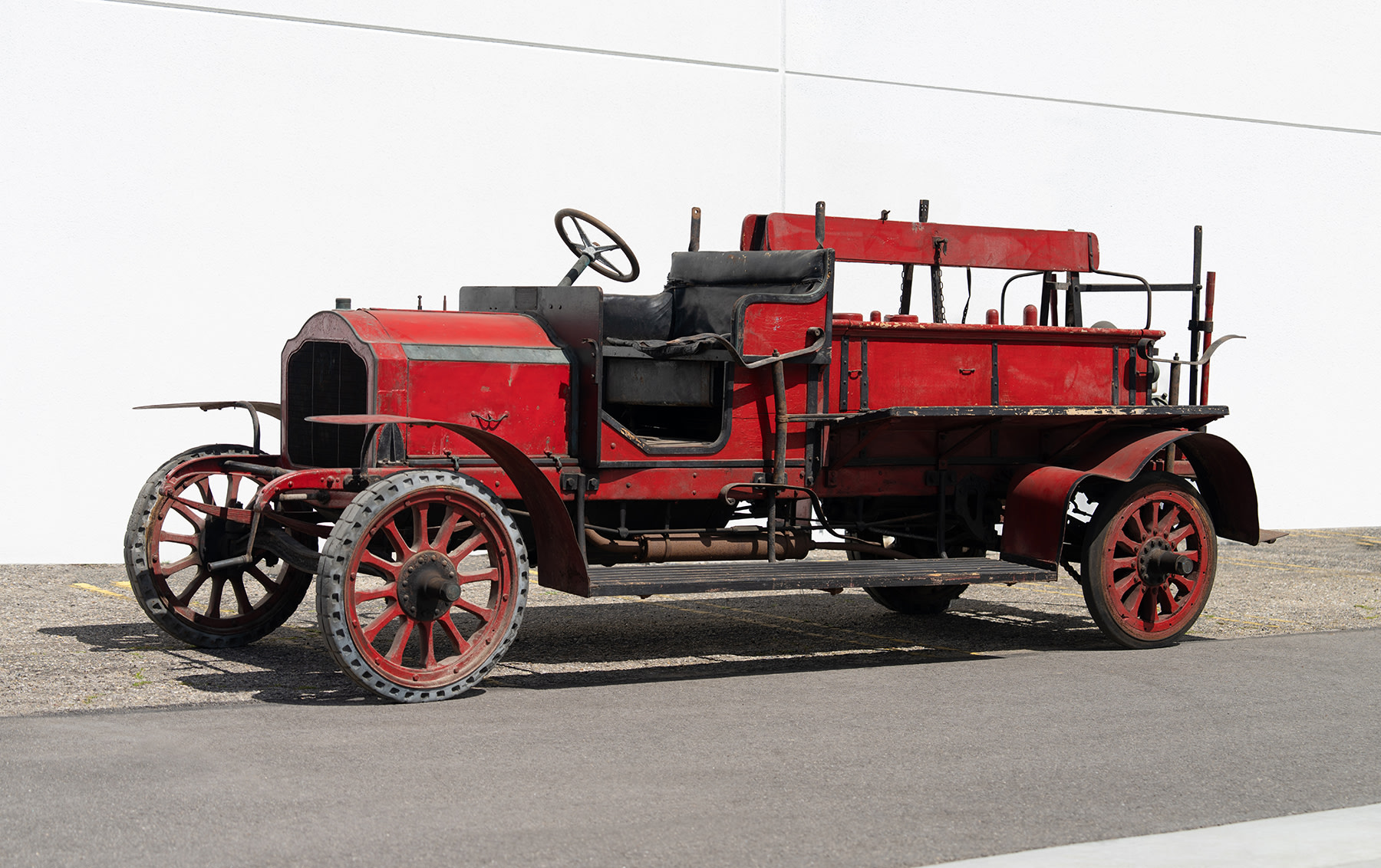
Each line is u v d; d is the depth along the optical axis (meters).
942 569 7.19
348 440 6.81
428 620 6.11
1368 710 6.05
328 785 4.66
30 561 10.35
